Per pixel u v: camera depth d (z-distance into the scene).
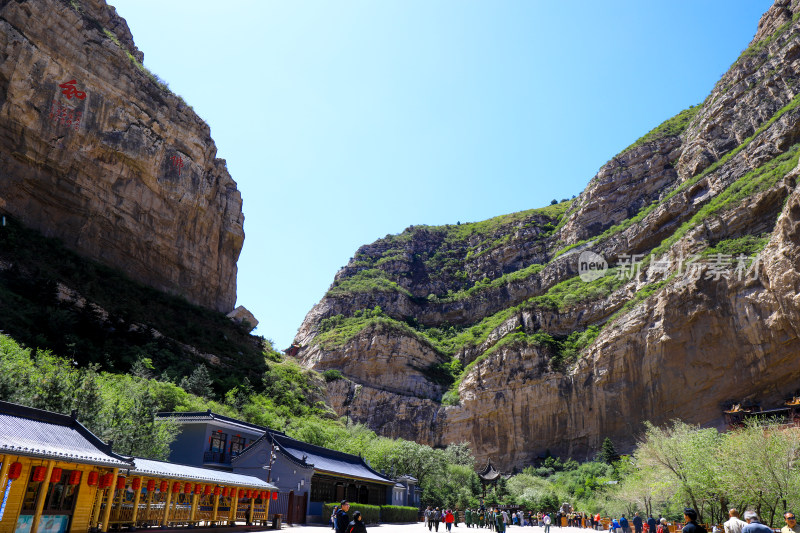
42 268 65.44
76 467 20.00
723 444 34.69
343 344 144.38
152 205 91.38
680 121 165.50
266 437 41.97
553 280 152.75
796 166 92.56
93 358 55.47
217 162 115.19
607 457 88.88
